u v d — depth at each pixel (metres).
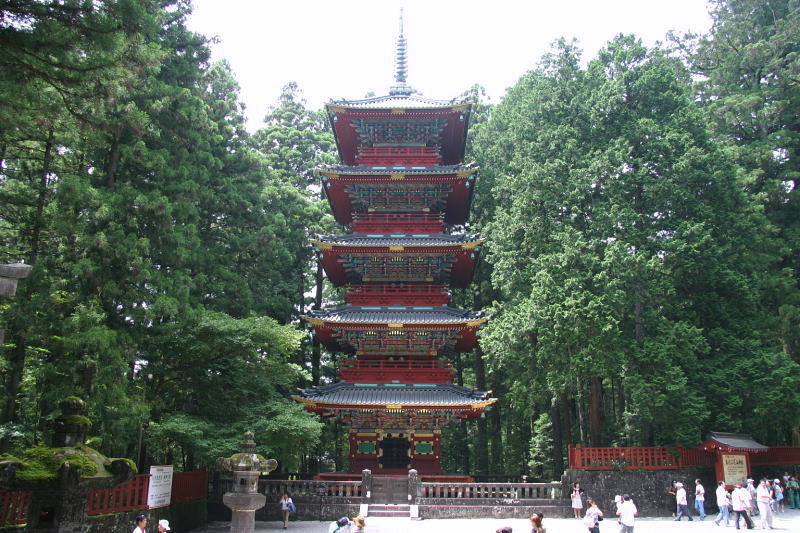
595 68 37.22
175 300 26.27
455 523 25.38
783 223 42.44
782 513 28.42
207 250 35.50
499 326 35.38
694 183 33.91
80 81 13.62
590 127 36.28
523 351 33.88
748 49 45.00
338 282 39.59
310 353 47.84
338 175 34.78
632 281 31.20
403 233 35.53
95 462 13.09
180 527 23.97
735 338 32.31
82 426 13.45
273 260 41.16
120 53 13.81
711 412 31.02
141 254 25.94
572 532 22.81
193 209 30.27
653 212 33.84
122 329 25.20
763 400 30.17
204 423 25.81
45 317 23.53
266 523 26.41
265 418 27.17
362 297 34.66
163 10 33.56
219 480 28.14
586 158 34.94
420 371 32.78
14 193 26.95
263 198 41.66
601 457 29.22
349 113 36.06
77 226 24.41
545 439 43.25
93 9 12.61
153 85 29.09
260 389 29.38
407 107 35.59
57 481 12.09
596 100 35.75
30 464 12.32
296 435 26.59
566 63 38.69
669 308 32.09
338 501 27.70
